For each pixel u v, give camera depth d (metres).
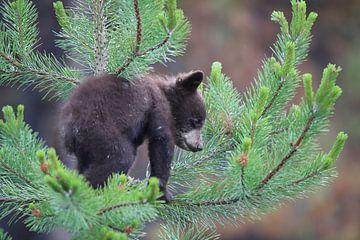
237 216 10.99
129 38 10.55
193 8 36.75
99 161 10.14
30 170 10.33
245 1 38.28
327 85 10.05
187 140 11.77
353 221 34.75
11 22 11.55
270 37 37.62
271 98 11.32
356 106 38.72
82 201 8.81
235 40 36.34
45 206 9.64
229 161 10.25
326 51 41.00
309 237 34.19
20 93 32.41
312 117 10.15
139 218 9.34
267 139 10.52
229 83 11.95
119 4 10.91
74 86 11.72
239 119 11.59
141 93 10.63
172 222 11.15
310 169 10.48
